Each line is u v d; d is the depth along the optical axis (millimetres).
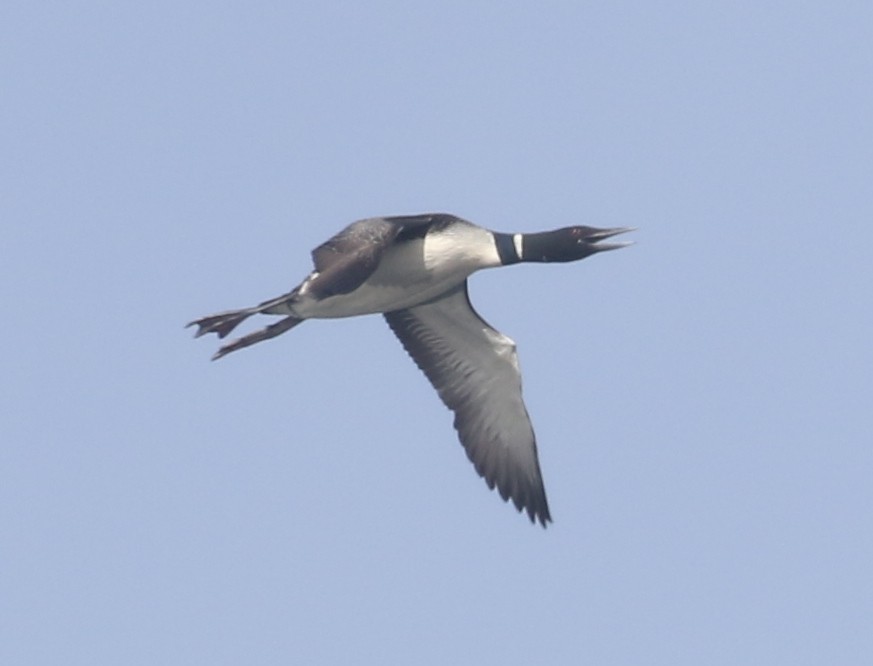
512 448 19797
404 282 18781
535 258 19219
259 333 19062
